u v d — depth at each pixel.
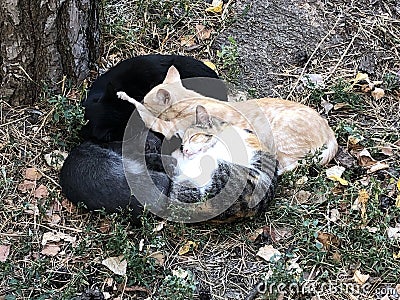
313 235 1.92
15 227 1.95
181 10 2.57
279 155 2.08
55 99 2.15
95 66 2.36
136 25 2.52
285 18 2.54
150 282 1.85
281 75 2.42
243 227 1.97
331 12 2.58
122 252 1.88
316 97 2.33
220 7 2.57
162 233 1.92
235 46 2.37
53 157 2.08
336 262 1.90
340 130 2.23
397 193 2.07
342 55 2.48
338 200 2.03
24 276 1.85
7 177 2.05
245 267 1.90
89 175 1.96
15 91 2.22
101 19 2.41
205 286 1.86
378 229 1.96
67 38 2.22
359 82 2.42
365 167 2.15
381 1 2.65
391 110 2.36
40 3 2.14
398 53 2.52
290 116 2.12
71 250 1.90
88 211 1.98
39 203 1.98
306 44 2.50
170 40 2.50
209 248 1.93
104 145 2.06
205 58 2.46
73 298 1.80
